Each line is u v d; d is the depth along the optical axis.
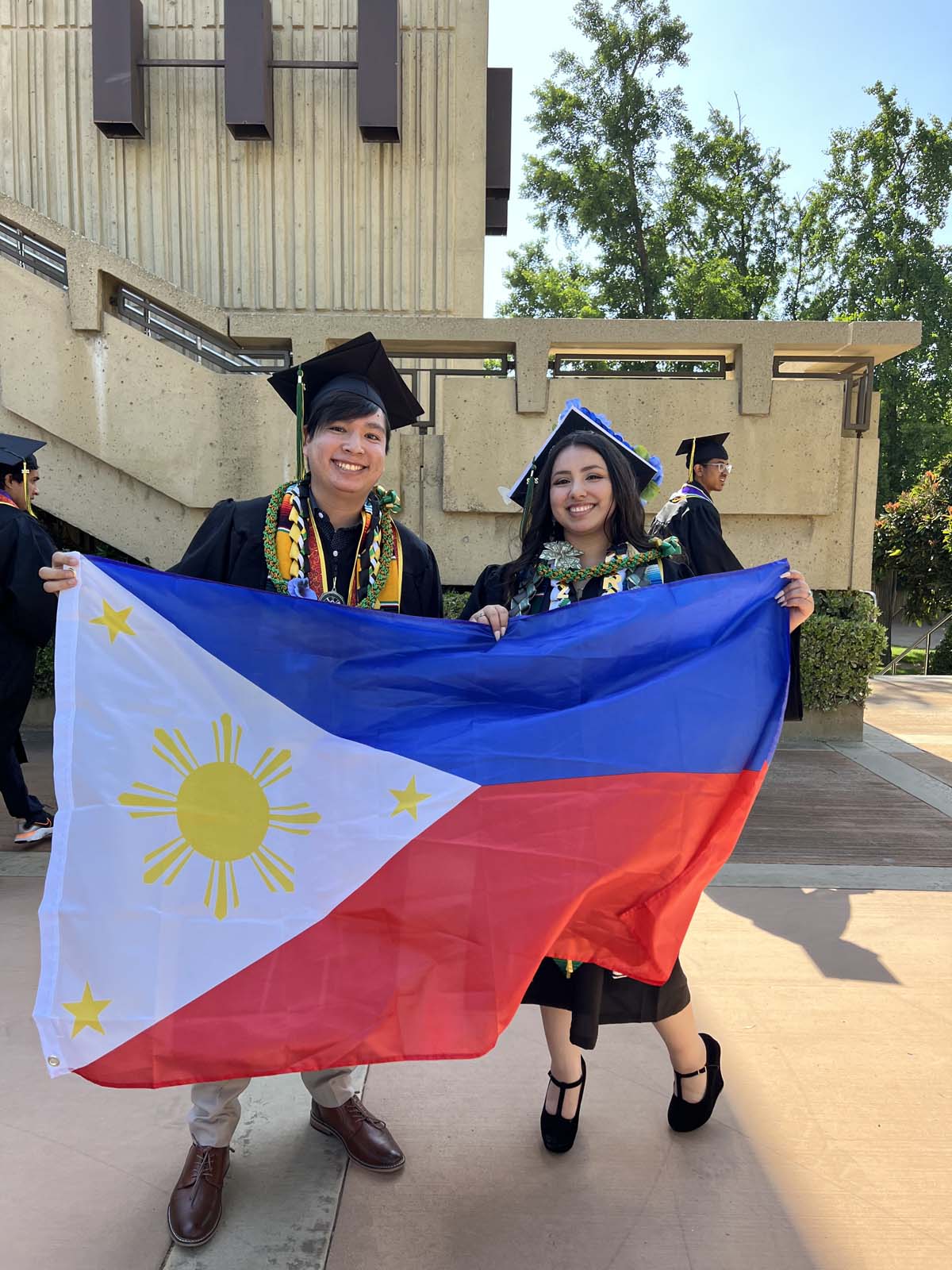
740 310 24.72
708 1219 1.91
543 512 2.16
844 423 6.34
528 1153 2.12
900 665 15.35
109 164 8.20
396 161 8.22
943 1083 2.39
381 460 2.00
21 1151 2.10
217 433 6.01
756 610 2.02
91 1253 1.80
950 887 3.77
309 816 1.83
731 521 6.38
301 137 8.18
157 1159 2.09
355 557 2.08
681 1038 2.08
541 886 1.83
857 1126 2.21
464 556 6.29
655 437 6.17
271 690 1.84
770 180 26.72
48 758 5.77
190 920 1.76
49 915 1.69
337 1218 1.91
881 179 26.23
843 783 5.41
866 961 3.08
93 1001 1.70
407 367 7.00
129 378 5.99
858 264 26.03
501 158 8.91
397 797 1.85
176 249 8.27
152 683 1.78
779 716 1.94
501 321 5.98
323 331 5.96
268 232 8.27
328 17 8.02
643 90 24.91
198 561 2.06
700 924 3.38
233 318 5.95
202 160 8.19
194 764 1.78
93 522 6.20
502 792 1.86
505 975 1.80
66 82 8.11
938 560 15.05
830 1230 1.88
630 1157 2.11
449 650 1.95
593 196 24.83
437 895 1.82
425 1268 1.77
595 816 1.86
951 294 25.06
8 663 3.88
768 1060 2.49
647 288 26.05
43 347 6.00
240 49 7.72
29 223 5.84
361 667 1.89
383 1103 2.31
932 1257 1.82
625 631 2.00
